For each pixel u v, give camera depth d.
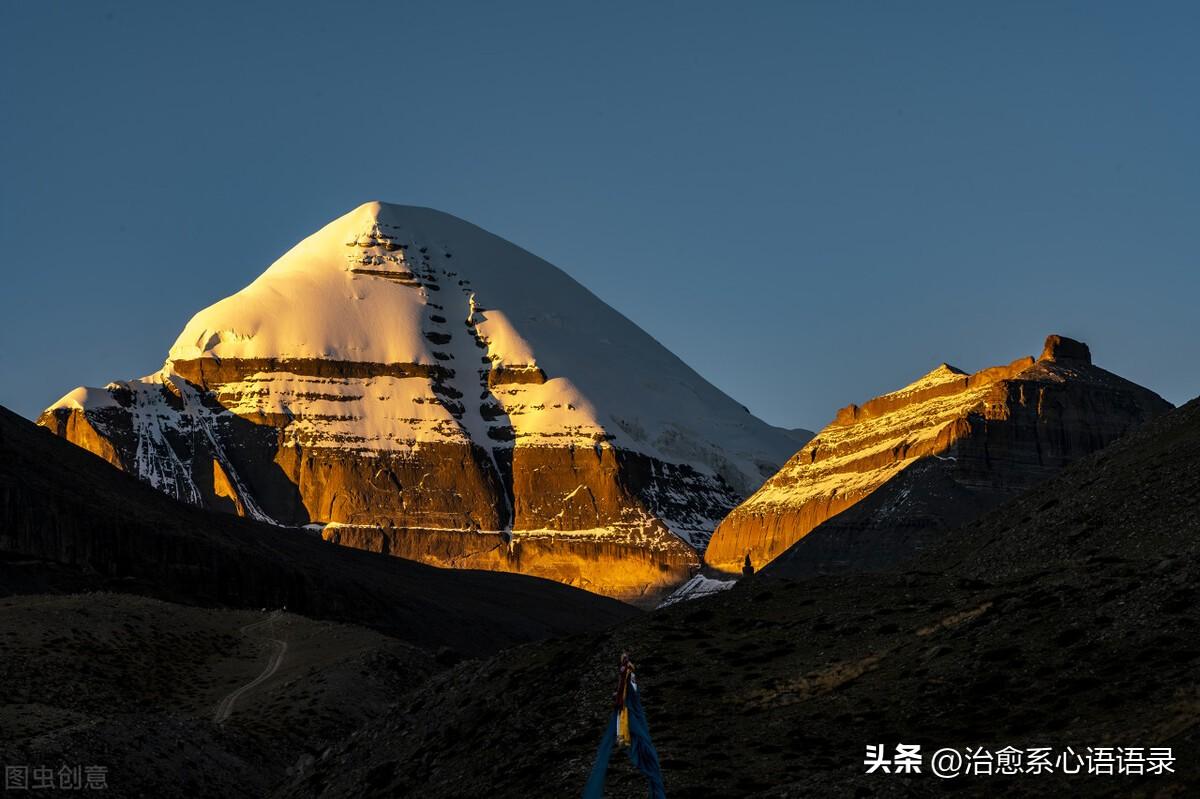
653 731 82.31
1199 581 81.00
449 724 95.94
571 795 75.81
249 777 113.12
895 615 92.00
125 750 105.81
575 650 98.38
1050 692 75.31
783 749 76.69
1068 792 62.28
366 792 92.00
